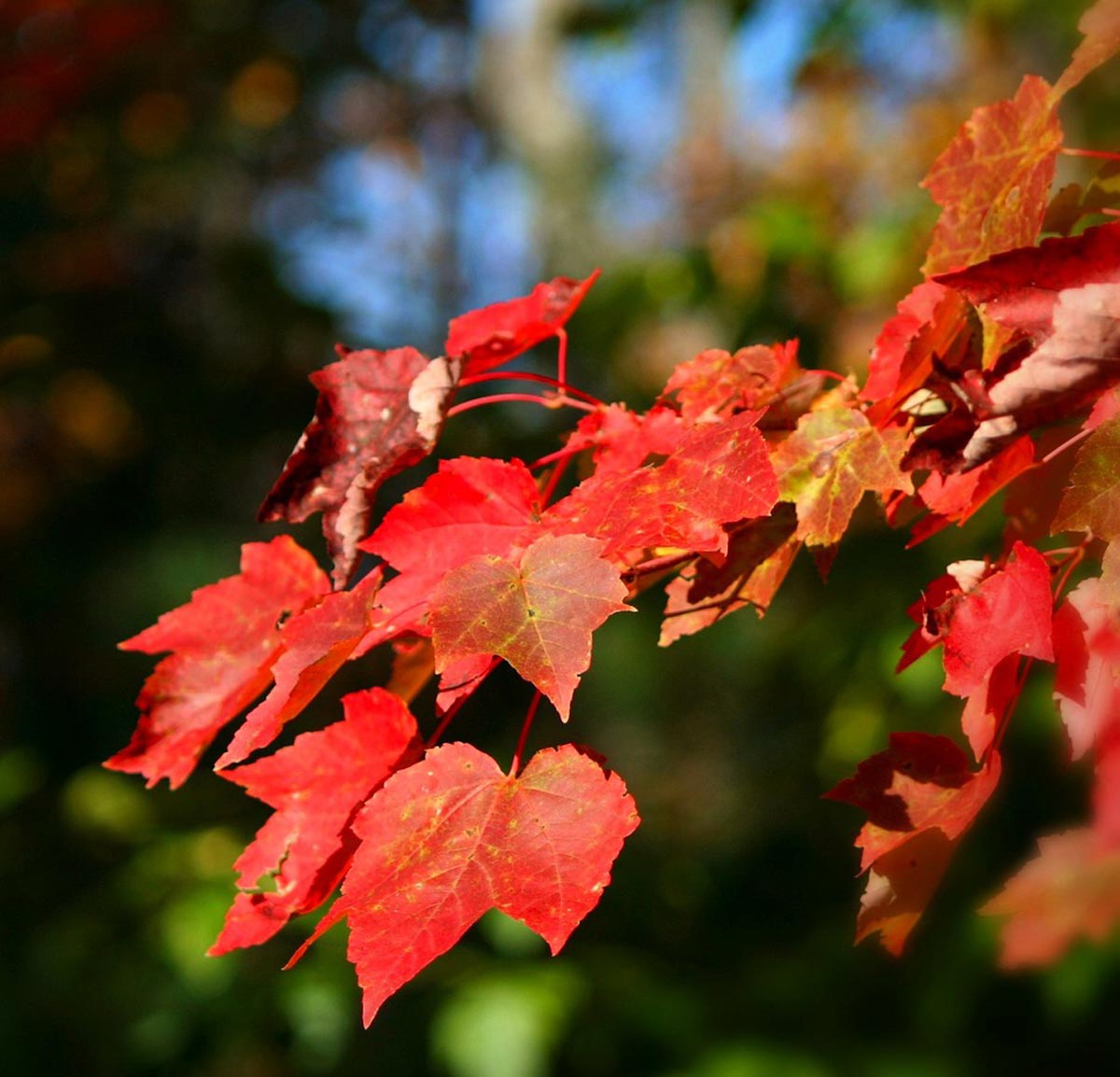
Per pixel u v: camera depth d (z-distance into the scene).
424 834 0.68
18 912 3.12
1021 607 0.70
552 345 3.49
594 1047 2.57
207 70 5.41
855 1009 2.65
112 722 4.24
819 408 0.86
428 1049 2.58
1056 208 0.87
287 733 3.53
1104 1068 2.53
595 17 3.58
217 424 4.42
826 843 3.48
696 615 0.87
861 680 2.71
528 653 0.67
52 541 4.48
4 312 4.54
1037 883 0.70
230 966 2.71
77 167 4.94
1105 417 0.67
